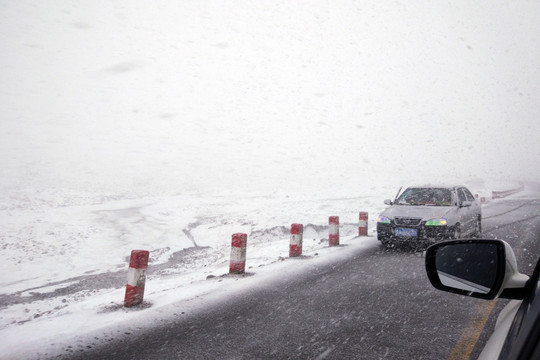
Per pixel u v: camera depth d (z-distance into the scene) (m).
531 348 0.65
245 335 3.16
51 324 3.52
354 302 4.03
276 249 8.40
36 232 11.56
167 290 4.84
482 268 1.11
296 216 13.26
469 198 8.54
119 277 7.88
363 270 5.56
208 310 3.89
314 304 3.99
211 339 3.09
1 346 3.01
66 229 12.24
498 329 1.12
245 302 4.15
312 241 9.25
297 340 3.02
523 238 8.13
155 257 9.72
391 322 3.38
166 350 2.89
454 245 1.29
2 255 9.21
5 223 12.70
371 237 8.95
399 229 6.75
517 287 0.96
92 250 10.27
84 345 3.02
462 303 3.89
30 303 6.09
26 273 8.18
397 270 5.49
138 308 4.02
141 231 12.94
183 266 8.51
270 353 2.78
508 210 15.77
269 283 4.97
